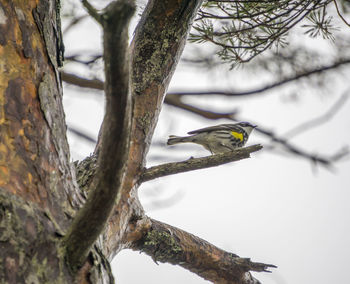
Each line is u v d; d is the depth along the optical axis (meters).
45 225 4.41
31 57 5.21
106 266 4.81
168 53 6.79
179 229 7.41
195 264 7.54
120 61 3.65
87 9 3.52
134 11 3.45
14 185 4.50
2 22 5.22
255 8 8.79
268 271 7.96
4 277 4.01
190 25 6.84
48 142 4.95
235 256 7.88
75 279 4.41
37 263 4.21
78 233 4.30
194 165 6.45
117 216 6.04
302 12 8.83
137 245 6.91
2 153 4.62
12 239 4.18
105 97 3.88
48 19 5.57
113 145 3.99
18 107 4.89
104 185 4.11
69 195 4.90
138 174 6.43
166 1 6.61
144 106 6.64
